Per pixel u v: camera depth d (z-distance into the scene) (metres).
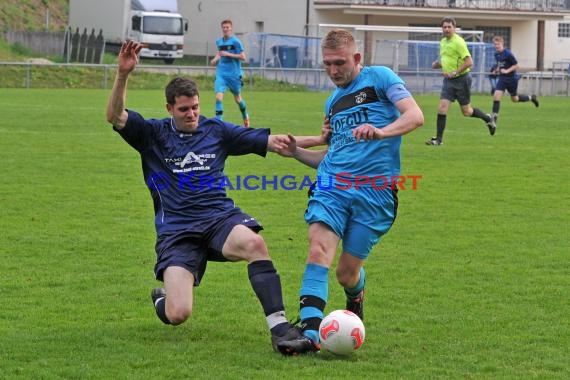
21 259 13.79
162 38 82.06
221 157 10.02
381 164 9.81
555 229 16.36
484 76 67.56
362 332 9.20
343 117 10.02
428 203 18.89
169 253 9.59
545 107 51.03
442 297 11.80
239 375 8.61
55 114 38.28
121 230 15.99
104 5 83.75
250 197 19.72
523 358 9.27
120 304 11.38
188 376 8.59
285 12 86.38
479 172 23.33
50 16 97.31
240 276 12.93
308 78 66.81
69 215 17.25
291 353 9.17
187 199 9.77
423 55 69.81
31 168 23.06
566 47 91.88
